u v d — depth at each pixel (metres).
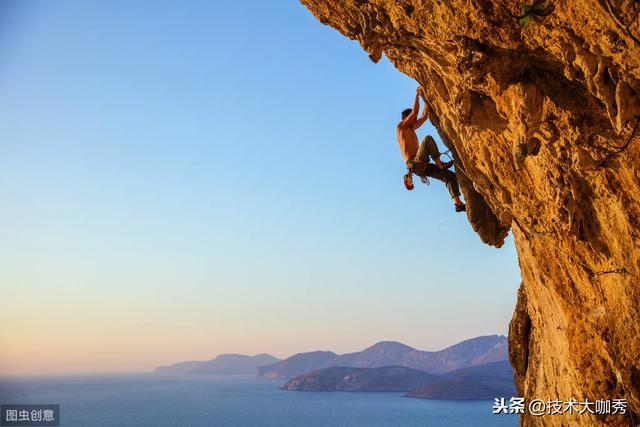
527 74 6.38
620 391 8.05
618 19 4.82
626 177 6.43
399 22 7.10
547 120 6.58
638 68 5.09
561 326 9.47
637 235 6.64
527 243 9.49
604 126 6.24
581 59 5.46
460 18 6.09
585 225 7.41
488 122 7.18
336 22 8.36
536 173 7.65
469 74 6.45
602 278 7.64
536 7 5.14
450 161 10.11
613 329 7.46
